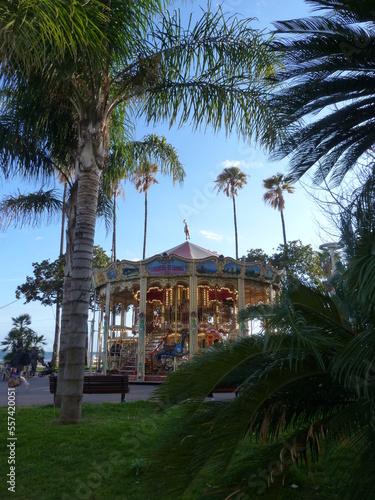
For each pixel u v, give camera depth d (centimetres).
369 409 328
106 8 737
